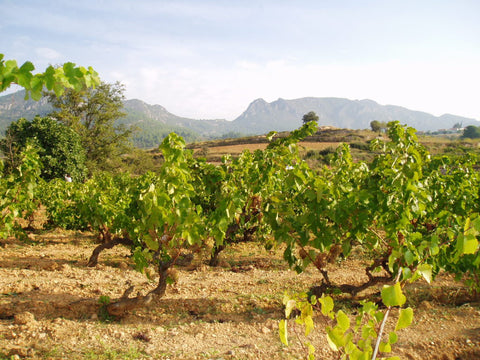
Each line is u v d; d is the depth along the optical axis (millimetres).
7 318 4648
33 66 1974
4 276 6527
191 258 5871
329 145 55344
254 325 4832
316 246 5000
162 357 3826
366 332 1981
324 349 4121
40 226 13227
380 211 5227
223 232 5016
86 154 32062
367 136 63500
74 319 4762
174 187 4484
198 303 5523
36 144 23219
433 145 48781
